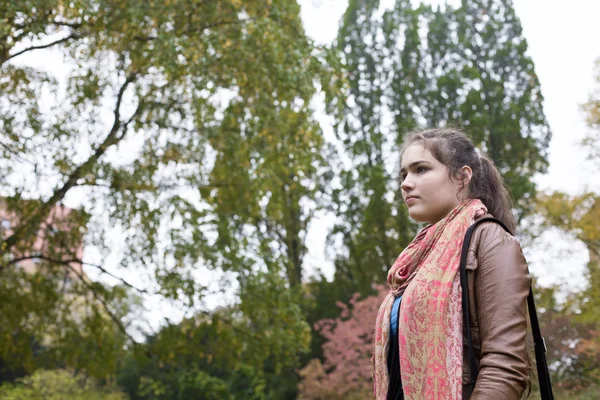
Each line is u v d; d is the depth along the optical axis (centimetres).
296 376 2620
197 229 1259
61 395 1812
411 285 194
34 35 1006
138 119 1238
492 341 183
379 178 2786
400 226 2794
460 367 183
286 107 1208
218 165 1274
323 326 2691
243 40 1078
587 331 2092
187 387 2400
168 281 1244
